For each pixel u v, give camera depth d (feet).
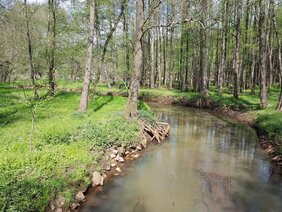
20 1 78.48
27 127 37.96
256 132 53.88
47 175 23.41
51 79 75.87
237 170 34.32
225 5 91.56
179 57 138.82
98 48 78.23
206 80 95.61
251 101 81.92
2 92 83.30
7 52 95.91
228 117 71.41
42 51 84.43
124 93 104.63
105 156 33.40
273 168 34.96
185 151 41.73
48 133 34.14
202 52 99.91
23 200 19.63
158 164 35.68
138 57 47.60
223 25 106.22
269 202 26.48
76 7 71.77
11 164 23.36
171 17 46.57
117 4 70.54
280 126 46.21
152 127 47.93
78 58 78.74
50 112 52.80
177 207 25.18
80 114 48.42
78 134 35.78
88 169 28.53
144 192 27.71
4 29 103.04
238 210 24.95
